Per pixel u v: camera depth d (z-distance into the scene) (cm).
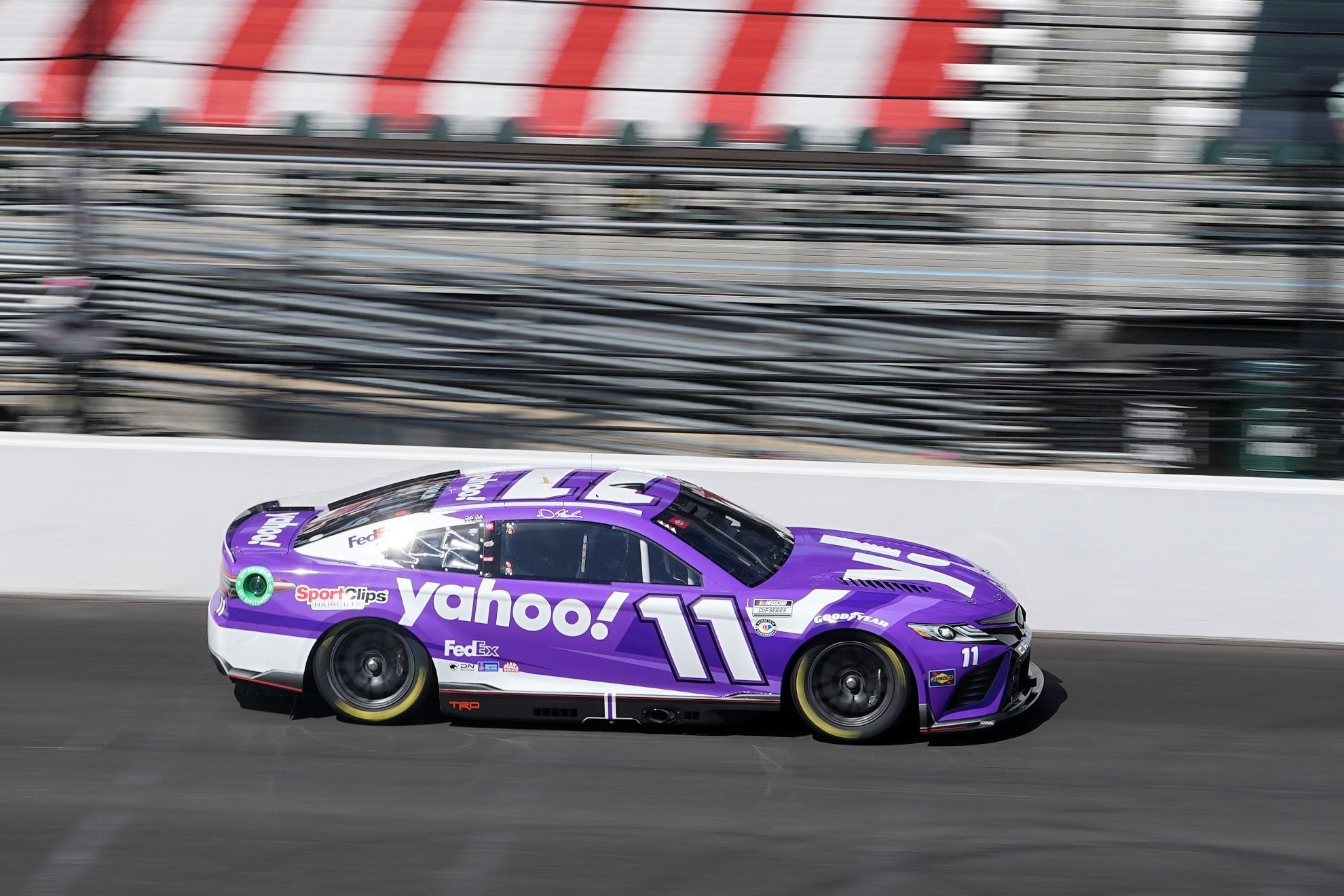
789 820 1902
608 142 4603
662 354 3181
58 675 2436
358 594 2188
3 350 3225
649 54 4944
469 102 4819
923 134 4459
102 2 4828
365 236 3766
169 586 2945
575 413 3234
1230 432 3080
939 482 2870
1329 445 3025
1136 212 3450
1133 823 1927
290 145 4456
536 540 2214
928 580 2259
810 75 4766
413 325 3456
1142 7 4672
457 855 1772
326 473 2942
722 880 1722
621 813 1908
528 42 5006
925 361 3152
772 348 3328
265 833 1825
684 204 3741
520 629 2172
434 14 5188
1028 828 1898
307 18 5228
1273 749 2222
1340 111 4153
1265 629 2802
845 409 3172
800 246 3706
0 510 2944
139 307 3312
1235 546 2794
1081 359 3181
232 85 4916
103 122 3369
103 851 1767
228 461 2939
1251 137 4106
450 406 3297
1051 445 3128
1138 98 3803
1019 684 2258
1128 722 2328
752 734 2225
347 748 2123
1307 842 1877
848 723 2183
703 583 2184
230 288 3403
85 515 2944
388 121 4784
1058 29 4612
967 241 3522
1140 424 3100
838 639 2162
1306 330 3159
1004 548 2864
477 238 3803
